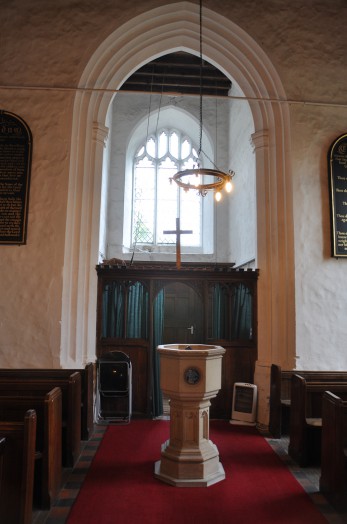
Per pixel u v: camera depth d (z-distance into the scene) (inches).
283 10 283.6
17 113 267.1
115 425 247.3
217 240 454.3
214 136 466.0
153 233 474.6
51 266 254.2
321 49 281.6
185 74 406.6
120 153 459.2
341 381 216.8
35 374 220.4
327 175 269.9
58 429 156.1
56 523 132.0
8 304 251.3
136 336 272.8
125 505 144.4
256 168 284.0
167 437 223.5
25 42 273.6
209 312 280.2
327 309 260.5
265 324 267.4
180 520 135.1
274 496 153.2
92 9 277.7
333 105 275.1
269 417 242.2
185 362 164.6
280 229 270.1
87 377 220.4
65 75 271.6
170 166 488.1
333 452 146.6
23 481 123.2
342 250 264.1
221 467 175.6
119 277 273.3
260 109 283.7
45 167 262.4
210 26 285.7
